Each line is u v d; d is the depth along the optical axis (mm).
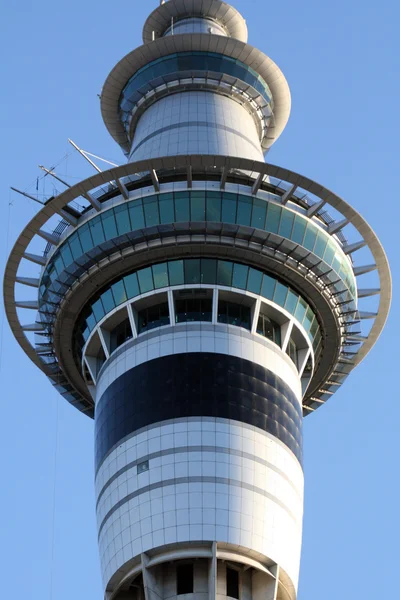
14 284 120375
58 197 114438
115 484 106125
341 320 122000
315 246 118750
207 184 118938
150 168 114438
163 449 105125
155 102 148250
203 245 116938
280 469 106750
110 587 103688
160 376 110125
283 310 117688
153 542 100562
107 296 118438
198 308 115625
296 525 106125
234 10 167375
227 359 111188
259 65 150250
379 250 120125
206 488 102500
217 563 101375
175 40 147625
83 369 122062
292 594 104125
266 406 109750
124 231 117500
